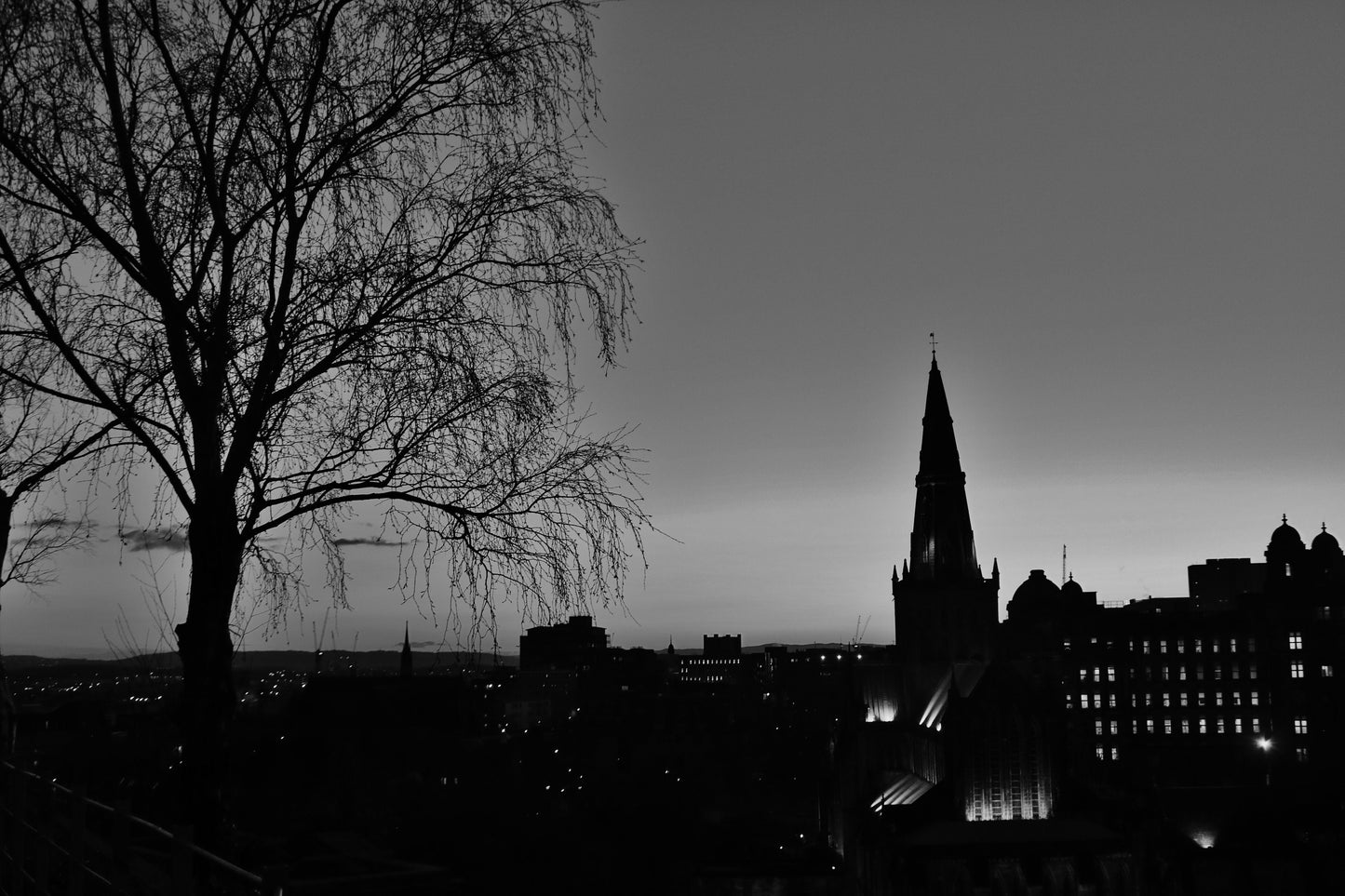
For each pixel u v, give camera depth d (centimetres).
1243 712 17650
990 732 12738
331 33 1936
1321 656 17388
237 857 1978
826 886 12256
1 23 1777
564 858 11312
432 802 13375
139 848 1942
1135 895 11331
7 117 1844
